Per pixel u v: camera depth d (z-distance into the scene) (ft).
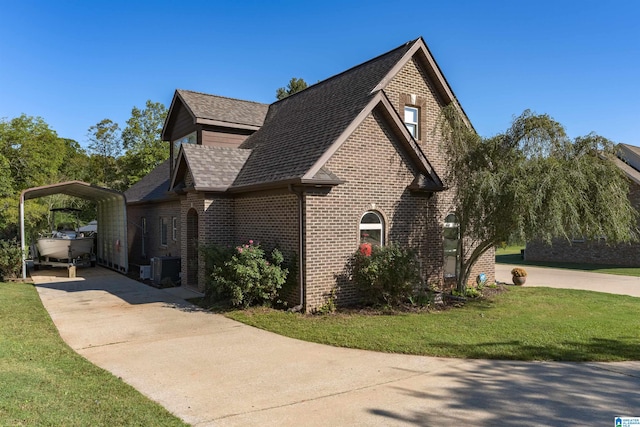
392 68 44.98
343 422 16.76
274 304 39.99
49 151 97.19
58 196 123.44
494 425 16.49
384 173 41.91
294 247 38.19
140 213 78.13
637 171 85.51
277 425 16.49
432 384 20.84
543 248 99.91
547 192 35.06
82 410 16.84
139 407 17.58
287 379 21.52
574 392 19.81
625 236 37.04
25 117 90.68
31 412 16.15
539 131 37.86
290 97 63.41
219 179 45.24
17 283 56.24
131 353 25.91
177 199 60.54
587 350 26.32
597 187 36.06
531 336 29.43
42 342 27.45
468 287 48.73
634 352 26.00
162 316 36.09
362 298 39.99
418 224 44.73
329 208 38.22
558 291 50.88
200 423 16.60
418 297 40.09
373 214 41.55
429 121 49.24
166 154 133.08
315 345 27.58
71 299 44.32
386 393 19.71
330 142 38.34
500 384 20.83
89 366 22.90
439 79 48.73
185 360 24.58
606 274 72.49
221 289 38.04
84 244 72.13
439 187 44.09
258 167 44.68
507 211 36.58
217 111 59.77
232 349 26.71
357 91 45.65
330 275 38.27
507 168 38.19
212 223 45.19
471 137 41.63
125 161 143.13
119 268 69.15
